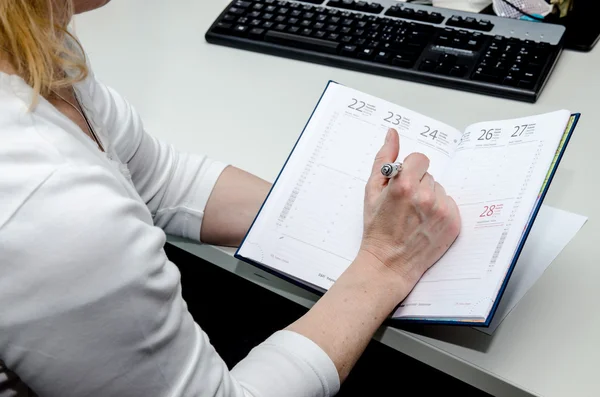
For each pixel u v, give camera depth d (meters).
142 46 1.05
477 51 0.91
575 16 0.98
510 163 0.68
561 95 0.87
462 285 0.63
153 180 0.81
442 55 0.92
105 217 0.49
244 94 0.94
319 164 0.75
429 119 0.77
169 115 0.91
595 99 0.86
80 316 0.49
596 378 0.58
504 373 0.60
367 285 0.65
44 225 0.47
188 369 0.56
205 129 0.89
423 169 0.68
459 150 0.73
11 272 0.48
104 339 0.51
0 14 0.50
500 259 0.62
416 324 0.65
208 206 0.81
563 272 0.67
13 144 0.48
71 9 0.58
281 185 0.74
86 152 0.53
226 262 0.81
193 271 1.35
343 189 0.73
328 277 0.68
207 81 0.97
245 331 1.24
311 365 0.61
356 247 0.70
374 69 0.93
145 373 0.54
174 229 0.83
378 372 1.23
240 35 1.02
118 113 0.78
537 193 0.64
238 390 0.60
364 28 0.97
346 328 0.63
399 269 0.66
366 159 0.74
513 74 0.87
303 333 0.64
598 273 0.66
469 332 0.64
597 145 0.79
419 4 1.02
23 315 0.48
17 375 0.57
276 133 0.87
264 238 0.71
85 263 0.48
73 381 0.52
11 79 0.52
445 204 0.66
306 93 0.92
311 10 1.02
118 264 0.50
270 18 1.02
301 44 0.98
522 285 0.65
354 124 0.77
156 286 0.53
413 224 0.66
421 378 1.22
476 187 0.69
